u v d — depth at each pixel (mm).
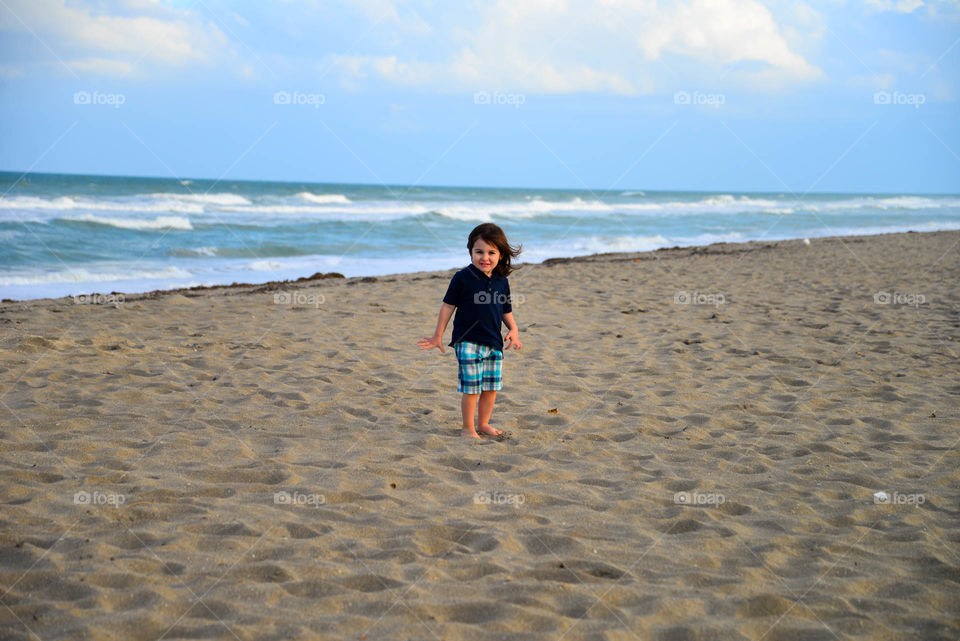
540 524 3740
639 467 4668
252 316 9984
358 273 17766
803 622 2869
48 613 2758
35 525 3539
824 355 8125
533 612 2842
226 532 3527
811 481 4500
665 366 7559
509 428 5480
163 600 2873
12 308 10195
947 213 54312
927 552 3518
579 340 8836
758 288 13664
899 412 6008
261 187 77438
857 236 26469
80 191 45938
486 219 36438
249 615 2777
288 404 5844
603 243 26328
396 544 3438
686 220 40500
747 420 5770
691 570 3270
